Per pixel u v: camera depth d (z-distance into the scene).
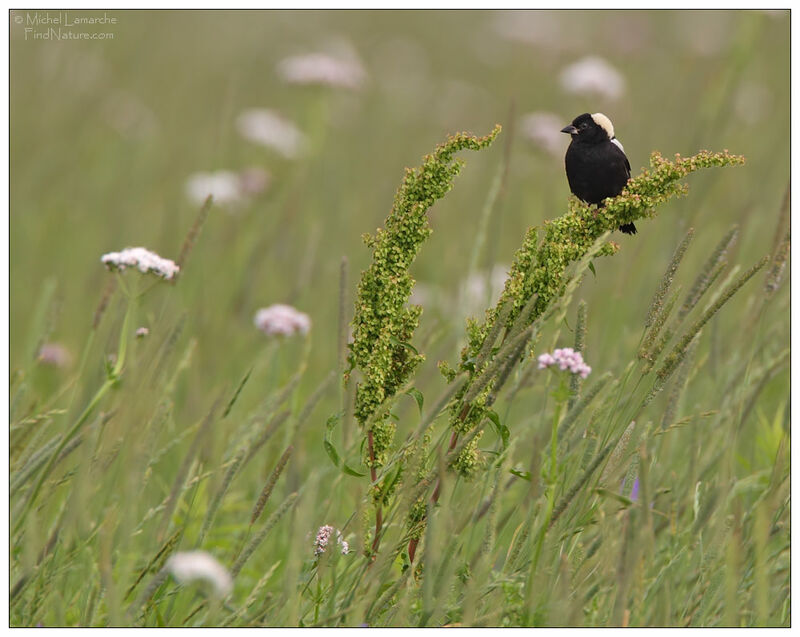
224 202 17.34
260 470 10.14
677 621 7.43
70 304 16.48
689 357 8.11
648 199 7.18
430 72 30.78
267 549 9.78
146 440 7.41
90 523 8.10
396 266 7.41
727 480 7.62
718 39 25.25
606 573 7.28
